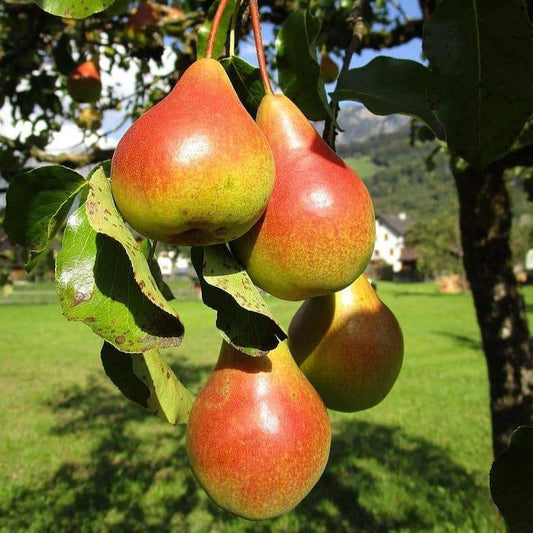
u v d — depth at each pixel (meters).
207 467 0.22
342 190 0.21
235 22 0.25
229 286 0.20
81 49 0.68
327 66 0.59
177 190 0.18
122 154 0.19
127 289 0.20
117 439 1.24
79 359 2.24
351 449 1.14
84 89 0.65
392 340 0.27
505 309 0.71
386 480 0.99
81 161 0.58
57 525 0.86
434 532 0.82
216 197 0.18
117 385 0.25
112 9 0.38
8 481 1.02
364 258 0.21
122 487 0.99
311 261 0.20
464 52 0.23
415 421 1.33
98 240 0.21
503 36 0.23
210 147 0.18
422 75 0.28
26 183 0.22
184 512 0.90
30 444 1.21
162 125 0.18
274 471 0.22
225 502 0.22
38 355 2.33
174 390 0.26
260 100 0.26
